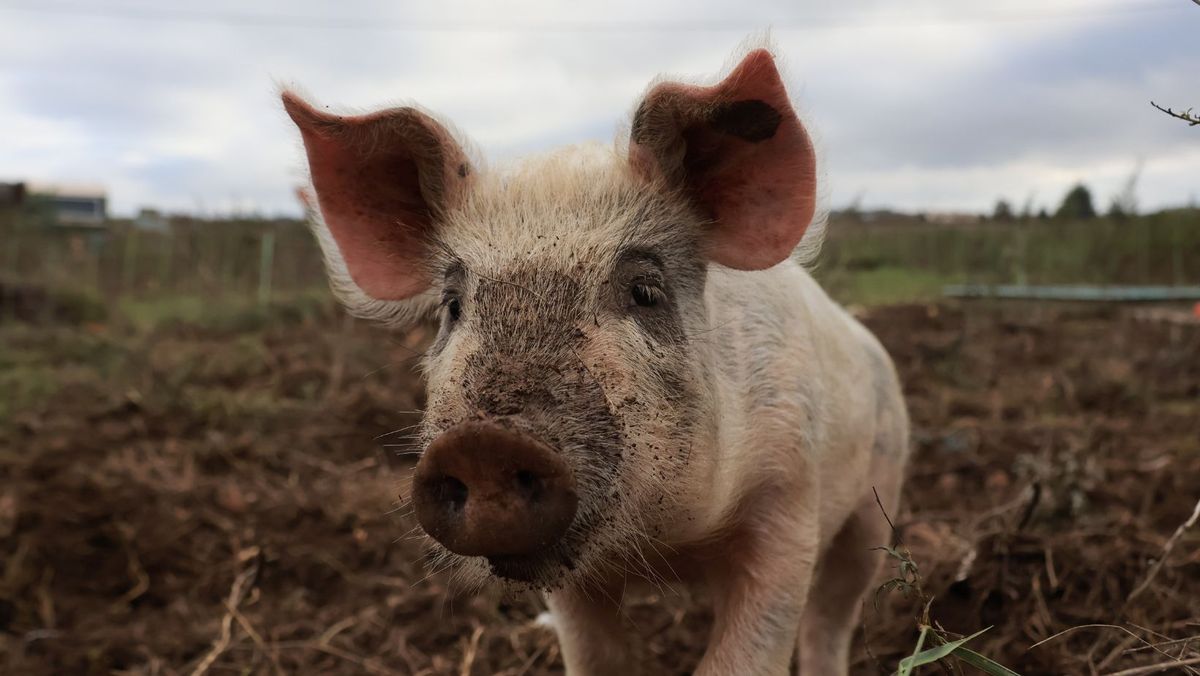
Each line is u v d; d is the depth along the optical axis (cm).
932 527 101
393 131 50
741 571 53
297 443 138
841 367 63
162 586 95
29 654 83
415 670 78
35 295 308
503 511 36
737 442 50
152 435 144
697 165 49
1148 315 298
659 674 75
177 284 432
